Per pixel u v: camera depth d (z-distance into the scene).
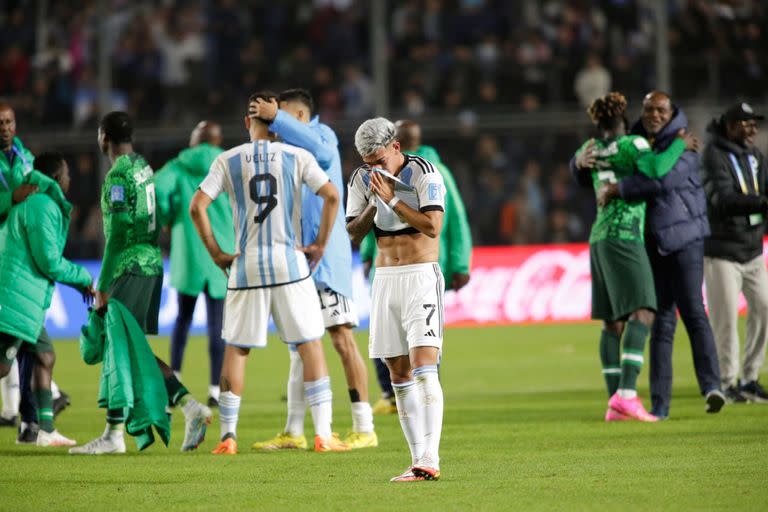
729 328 35.81
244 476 24.20
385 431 32.22
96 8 87.69
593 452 26.58
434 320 22.67
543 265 68.56
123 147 28.33
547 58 84.69
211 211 39.03
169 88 84.19
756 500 20.16
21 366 30.42
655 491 21.22
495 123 72.69
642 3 84.31
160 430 27.36
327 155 28.22
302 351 27.69
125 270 27.92
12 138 31.66
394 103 84.94
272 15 89.00
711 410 32.53
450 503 20.42
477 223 76.38
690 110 71.31
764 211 34.75
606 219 31.86
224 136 72.56
